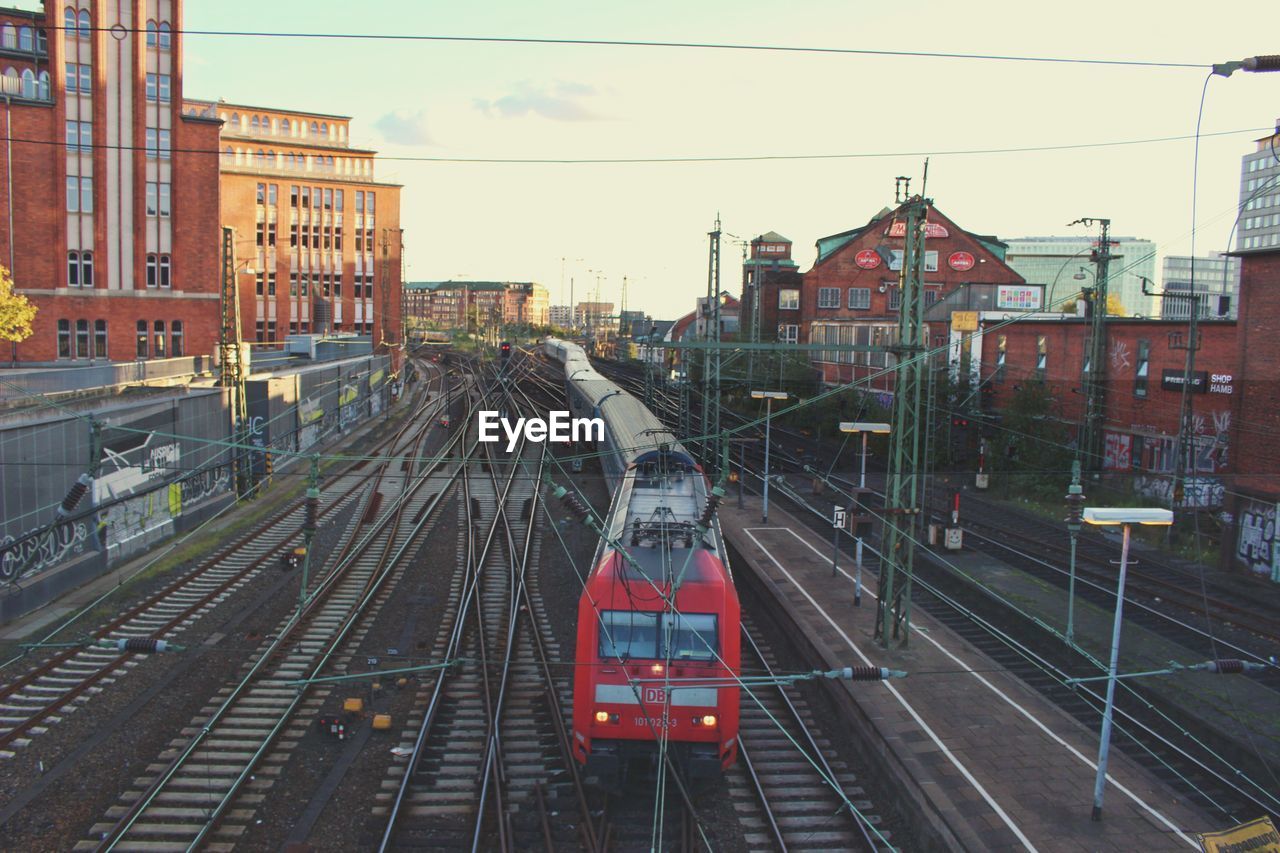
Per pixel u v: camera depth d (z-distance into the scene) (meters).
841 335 61.94
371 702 15.75
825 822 12.52
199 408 30.08
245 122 75.44
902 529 18.75
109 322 46.47
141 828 11.61
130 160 46.34
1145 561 27.17
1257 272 25.69
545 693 16.22
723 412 54.50
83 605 20.42
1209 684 17.39
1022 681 16.97
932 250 67.56
